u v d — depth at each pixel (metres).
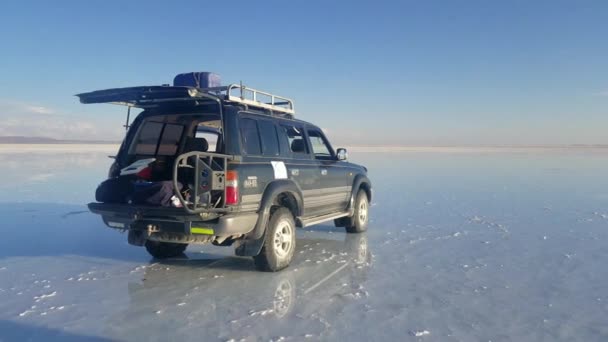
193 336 3.40
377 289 4.54
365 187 7.71
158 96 4.61
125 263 5.57
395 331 3.51
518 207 10.25
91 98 4.87
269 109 5.50
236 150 4.63
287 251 5.29
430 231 7.57
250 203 4.70
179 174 4.81
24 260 5.68
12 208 9.80
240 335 3.42
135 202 4.73
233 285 4.66
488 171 22.17
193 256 5.93
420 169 23.67
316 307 4.02
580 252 6.07
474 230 7.64
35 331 3.51
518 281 4.80
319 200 6.09
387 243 6.70
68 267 5.37
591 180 17.03
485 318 3.78
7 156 33.50
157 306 4.05
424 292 4.44
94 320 3.73
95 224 8.12
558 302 4.17
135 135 5.25
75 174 18.28
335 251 6.18
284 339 3.35
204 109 4.95
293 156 5.65
